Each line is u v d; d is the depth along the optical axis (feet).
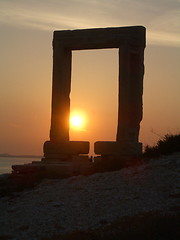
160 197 56.80
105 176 69.67
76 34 89.51
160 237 42.70
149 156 79.30
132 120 86.89
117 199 58.13
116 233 44.88
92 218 53.11
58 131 88.99
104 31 87.61
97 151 84.33
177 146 78.13
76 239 45.70
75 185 68.03
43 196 66.49
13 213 60.13
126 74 85.35
